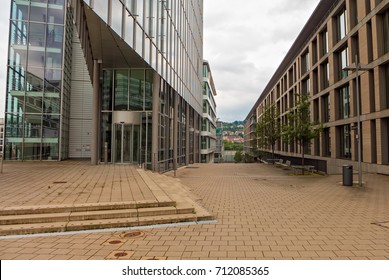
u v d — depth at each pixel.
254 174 20.58
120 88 19.91
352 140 20.98
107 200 7.43
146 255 4.79
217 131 106.50
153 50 17.78
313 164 22.78
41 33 23.31
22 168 16.31
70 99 27.80
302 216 7.64
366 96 19.08
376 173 18.00
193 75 34.56
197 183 15.02
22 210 6.41
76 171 14.66
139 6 15.71
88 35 15.51
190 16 31.81
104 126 19.75
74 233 5.85
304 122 20.77
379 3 17.67
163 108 20.77
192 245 5.28
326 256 4.80
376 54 17.89
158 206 7.29
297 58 35.94
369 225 6.77
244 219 7.26
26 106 22.73
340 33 24.23
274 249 5.12
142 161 19.27
